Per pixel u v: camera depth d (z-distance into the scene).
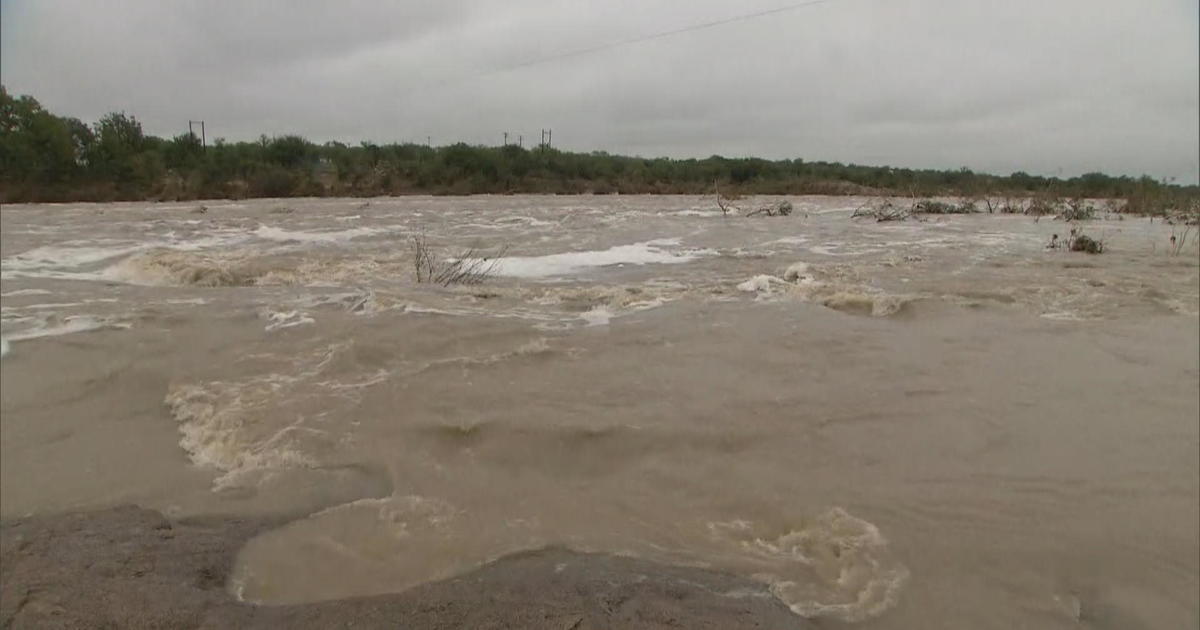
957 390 5.47
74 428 4.84
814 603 3.05
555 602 2.96
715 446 4.52
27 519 3.68
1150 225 18.56
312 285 9.09
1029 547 3.49
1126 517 3.76
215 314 7.33
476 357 6.04
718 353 6.25
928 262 11.35
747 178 45.31
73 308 7.64
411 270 10.33
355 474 4.21
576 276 10.28
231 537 3.54
